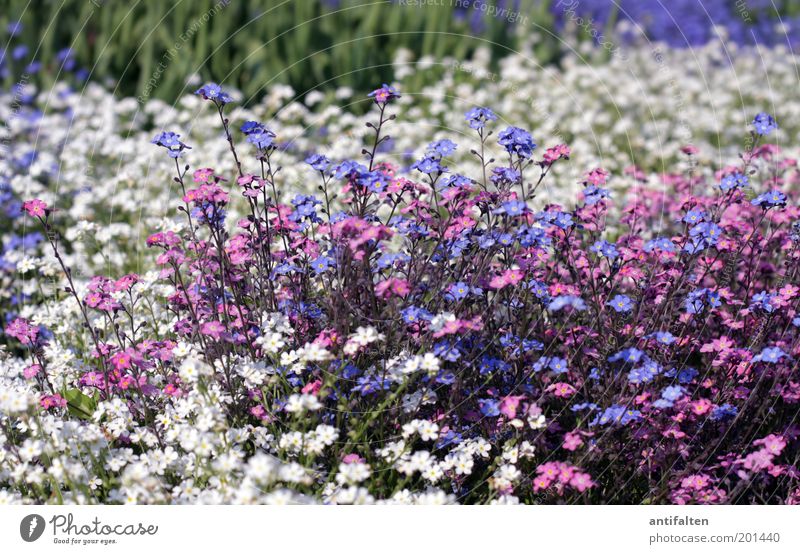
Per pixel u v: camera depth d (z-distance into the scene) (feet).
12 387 13.43
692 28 36.94
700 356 14.12
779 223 15.21
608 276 14.16
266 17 28.25
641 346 12.67
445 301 12.73
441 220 13.09
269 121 24.14
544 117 26.94
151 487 10.80
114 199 20.84
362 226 11.31
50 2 29.89
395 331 12.32
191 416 12.14
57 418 12.40
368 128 24.58
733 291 14.66
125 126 26.00
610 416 11.48
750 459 11.64
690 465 12.01
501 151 24.06
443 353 11.62
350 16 29.68
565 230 13.07
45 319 14.94
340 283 12.00
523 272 12.84
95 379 12.96
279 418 11.96
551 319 13.65
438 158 12.69
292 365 12.46
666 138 27.17
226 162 20.75
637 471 12.19
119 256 18.40
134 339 13.19
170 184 20.88
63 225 21.25
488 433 12.33
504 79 29.27
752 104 30.63
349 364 11.95
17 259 18.34
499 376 12.91
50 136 25.26
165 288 15.11
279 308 13.07
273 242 14.65
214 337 11.92
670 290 13.16
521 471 12.10
